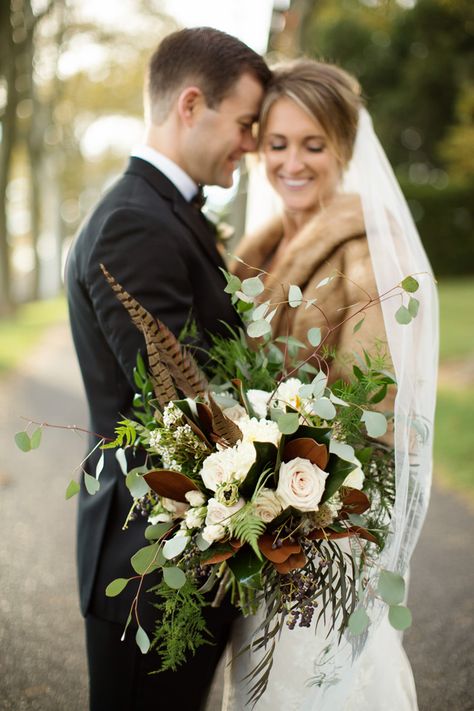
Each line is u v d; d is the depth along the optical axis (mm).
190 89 1931
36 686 2650
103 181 28234
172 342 1518
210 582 1463
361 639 1554
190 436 1480
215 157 2020
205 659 1682
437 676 2744
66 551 3822
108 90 17609
